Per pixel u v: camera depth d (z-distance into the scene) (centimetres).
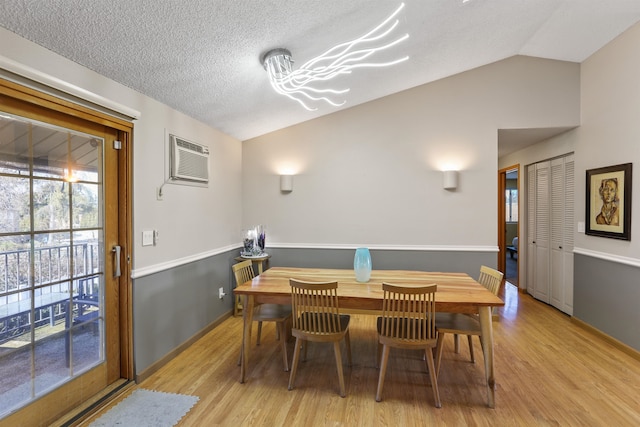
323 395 215
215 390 221
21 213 166
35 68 162
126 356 226
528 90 360
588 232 331
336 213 396
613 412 196
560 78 355
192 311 302
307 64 262
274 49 228
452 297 215
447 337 318
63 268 188
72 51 175
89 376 203
